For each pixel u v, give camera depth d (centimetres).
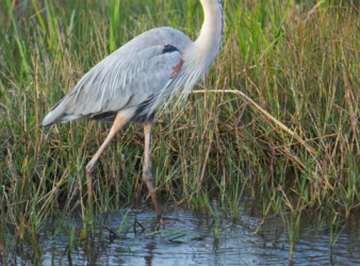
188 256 970
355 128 1177
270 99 1270
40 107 1215
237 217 1105
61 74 1288
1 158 1175
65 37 1488
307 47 1356
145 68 1114
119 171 1201
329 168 1164
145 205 1188
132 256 973
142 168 1234
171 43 1129
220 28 1117
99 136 1221
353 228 1055
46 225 1078
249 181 1225
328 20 1402
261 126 1252
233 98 1270
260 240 1020
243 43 1362
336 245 989
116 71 1125
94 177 1209
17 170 1159
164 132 1241
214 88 1281
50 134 1215
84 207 1112
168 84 1125
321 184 1137
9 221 1059
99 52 1358
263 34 1379
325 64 1310
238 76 1320
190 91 1186
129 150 1250
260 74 1316
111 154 1203
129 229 1077
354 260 935
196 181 1177
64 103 1138
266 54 1308
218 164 1238
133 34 1483
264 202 1124
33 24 1627
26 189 1096
